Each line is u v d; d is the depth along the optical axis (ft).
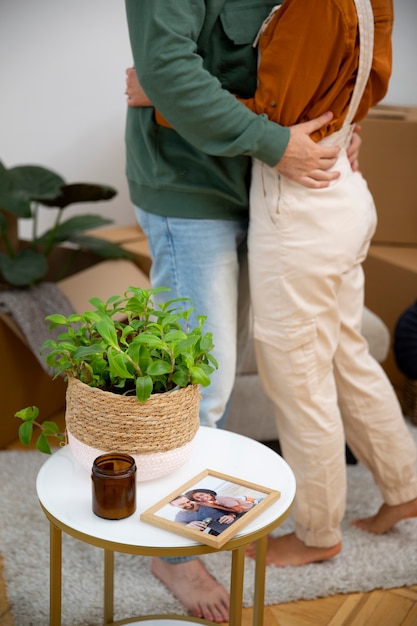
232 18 5.10
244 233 5.71
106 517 3.85
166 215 5.45
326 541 5.92
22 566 5.93
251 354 7.30
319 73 4.93
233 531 3.74
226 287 5.53
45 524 6.48
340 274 5.39
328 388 5.63
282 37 4.88
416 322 8.13
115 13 9.68
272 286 5.33
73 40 9.74
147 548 3.67
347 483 7.25
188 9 4.73
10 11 9.55
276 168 5.13
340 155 5.46
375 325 7.64
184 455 4.18
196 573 5.68
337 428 5.67
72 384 4.09
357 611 5.62
